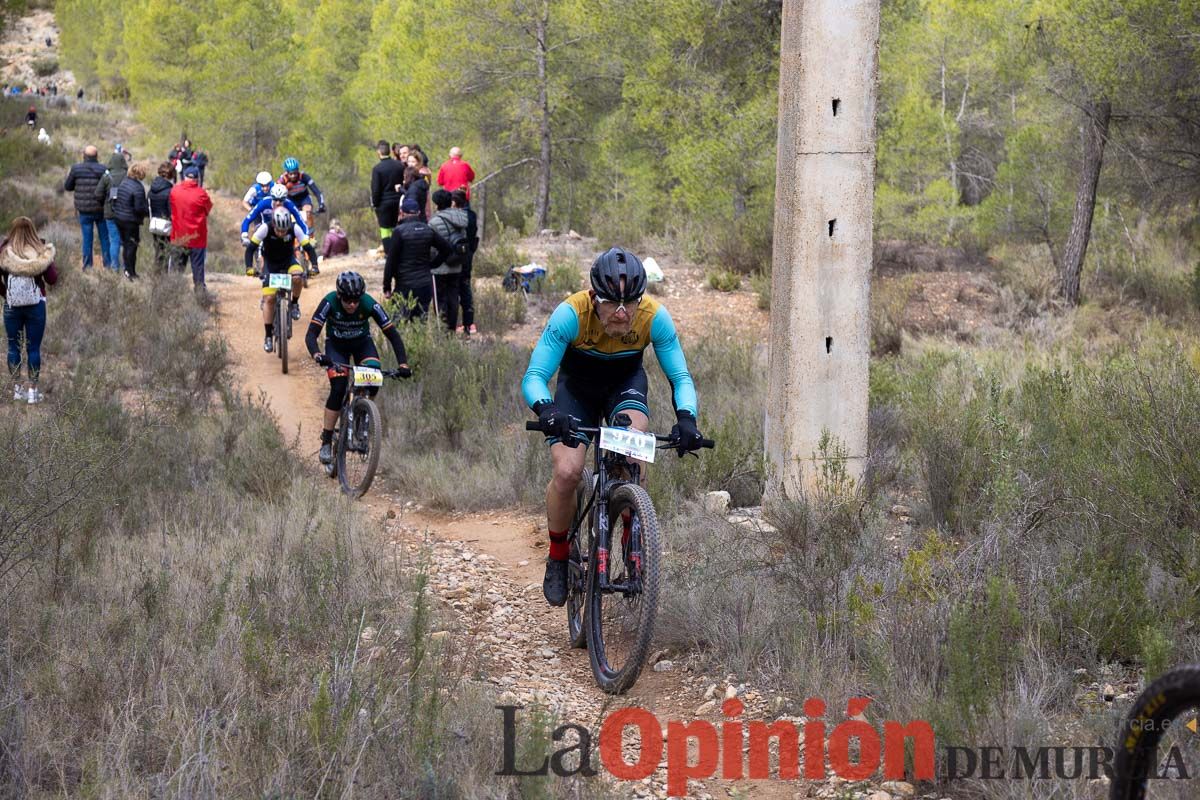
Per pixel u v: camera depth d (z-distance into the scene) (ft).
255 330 45.73
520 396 32.37
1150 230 57.67
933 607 14.67
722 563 17.42
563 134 82.53
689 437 14.56
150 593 15.05
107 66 181.27
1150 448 17.89
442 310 39.55
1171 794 10.42
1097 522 16.94
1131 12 42.34
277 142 122.42
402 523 24.30
